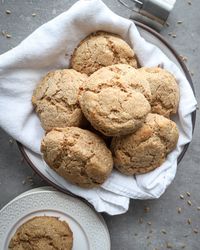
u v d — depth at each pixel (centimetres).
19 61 42
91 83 39
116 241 49
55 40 42
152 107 42
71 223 46
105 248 46
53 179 43
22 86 43
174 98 42
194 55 49
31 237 44
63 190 43
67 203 46
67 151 39
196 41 49
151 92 42
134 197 43
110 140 44
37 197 45
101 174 41
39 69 43
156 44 44
